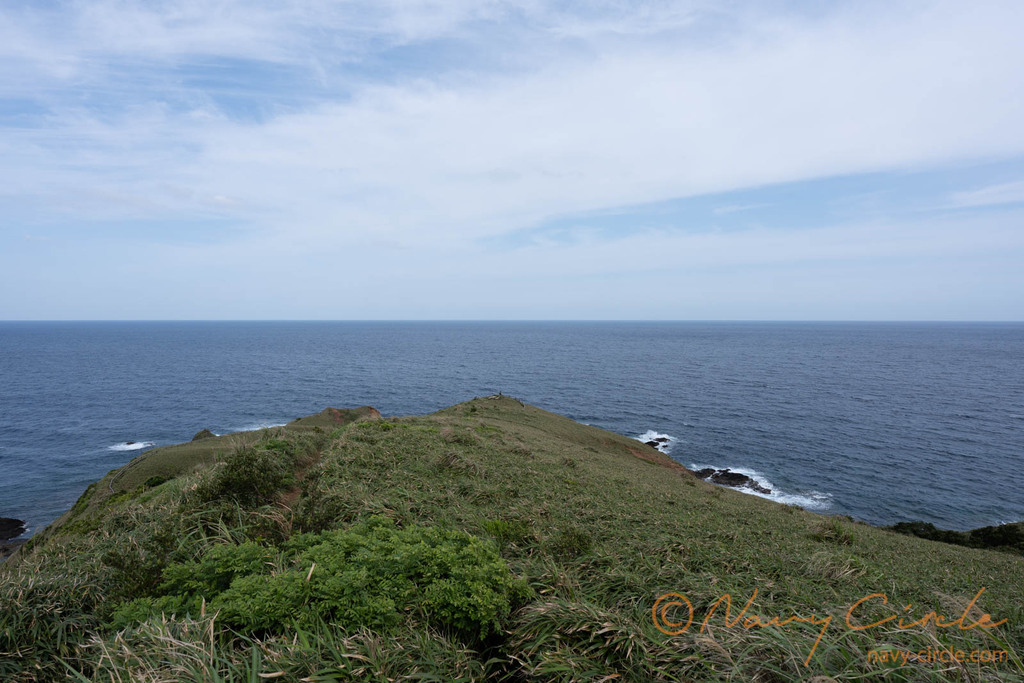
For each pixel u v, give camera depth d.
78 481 44.28
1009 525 22.86
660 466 36.12
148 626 5.06
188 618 5.03
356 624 5.10
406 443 17.17
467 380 101.31
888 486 41.66
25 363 135.25
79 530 10.50
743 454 50.25
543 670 4.90
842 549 12.69
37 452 52.66
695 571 8.64
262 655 4.68
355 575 5.57
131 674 4.45
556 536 9.18
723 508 16.48
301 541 7.01
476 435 21.94
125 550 7.63
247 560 6.08
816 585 8.54
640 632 5.32
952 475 44.38
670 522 12.28
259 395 84.56
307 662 4.46
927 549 15.45
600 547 9.01
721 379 103.81
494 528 9.30
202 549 7.22
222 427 63.66
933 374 115.31
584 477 17.53
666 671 4.87
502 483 14.28
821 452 51.16
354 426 20.30
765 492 40.22
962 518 35.72
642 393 85.56
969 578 11.32
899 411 71.69
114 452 53.09
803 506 37.50
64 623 5.58
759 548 10.91
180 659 4.49
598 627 5.39
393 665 4.67
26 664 5.10
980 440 56.16
